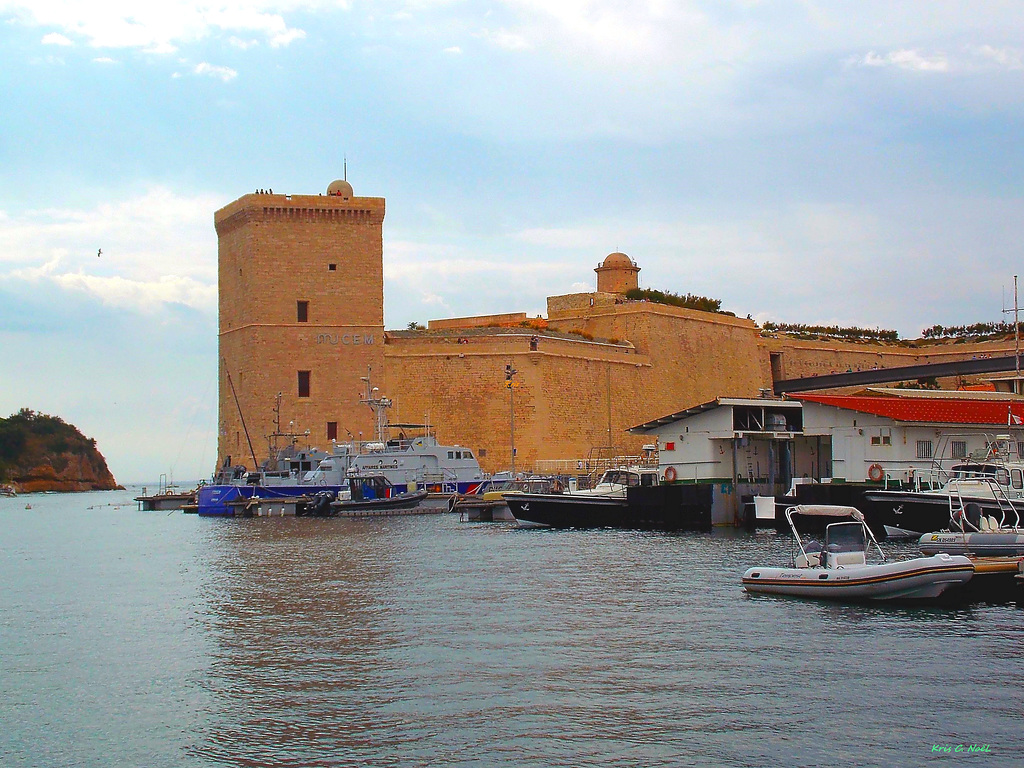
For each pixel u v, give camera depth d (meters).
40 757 19.53
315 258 94.12
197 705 22.09
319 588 35.66
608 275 122.19
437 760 18.75
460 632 27.52
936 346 130.88
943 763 18.36
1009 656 24.22
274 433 89.44
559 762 18.55
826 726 19.97
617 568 38.41
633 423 100.88
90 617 31.88
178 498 107.44
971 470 45.66
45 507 126.12
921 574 29.22
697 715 20.62
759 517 51.78
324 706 21.69
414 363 94.62
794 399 55.94
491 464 91.81
